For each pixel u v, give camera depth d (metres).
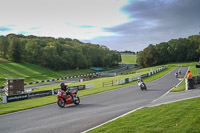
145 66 130.00
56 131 8.13
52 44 118.12
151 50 126.50
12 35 141.50
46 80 67.50
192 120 7.09
